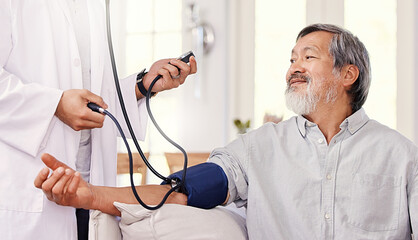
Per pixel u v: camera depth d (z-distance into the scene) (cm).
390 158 143
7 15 130
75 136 138
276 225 140
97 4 152
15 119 126
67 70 139
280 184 145
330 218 139
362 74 151
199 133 385
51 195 117
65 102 128
